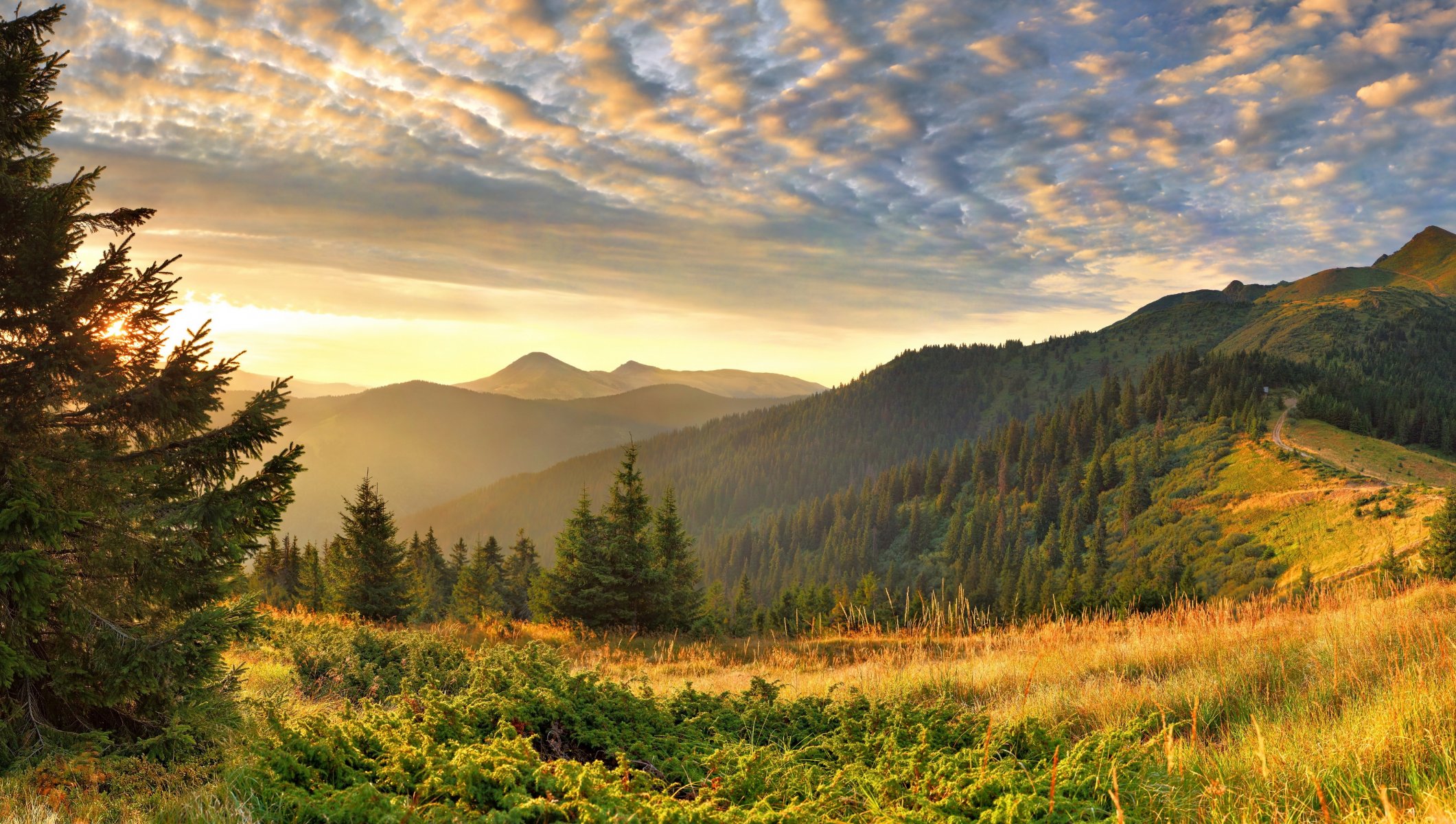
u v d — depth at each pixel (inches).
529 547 3095.5
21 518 200.1
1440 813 136.4
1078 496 5895.7
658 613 1056.8
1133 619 534.3
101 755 210.1
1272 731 219.0
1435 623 321.1
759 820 146.9
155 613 242.2
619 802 147.5
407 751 168.9
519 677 248.5
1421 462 4483.3
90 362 221.8
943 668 409.1
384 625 940.6
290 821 148.6
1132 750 184.9
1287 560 3324.3
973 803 163.5
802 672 553.9
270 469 237.9
